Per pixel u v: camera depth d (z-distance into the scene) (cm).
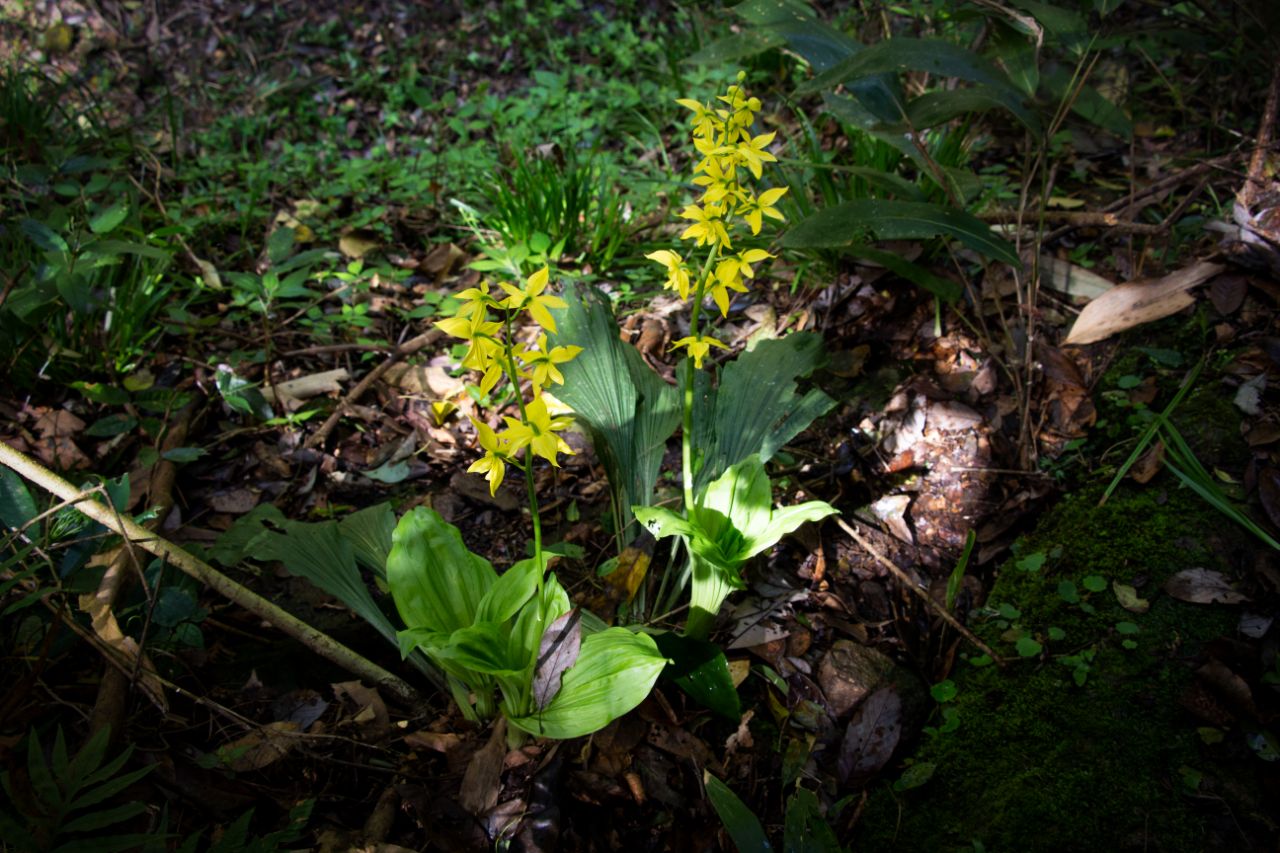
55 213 305
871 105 276
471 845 203
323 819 207
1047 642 240
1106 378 294
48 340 316
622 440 262
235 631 249
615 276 377
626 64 506
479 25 550
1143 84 401
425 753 223
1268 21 303
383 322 368
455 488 301
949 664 247
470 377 336
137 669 206
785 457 300
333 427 318
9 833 163
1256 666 217
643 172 432
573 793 213
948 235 260
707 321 349
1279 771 201
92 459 294
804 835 196
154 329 335
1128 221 332
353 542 248
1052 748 219
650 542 270
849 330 332
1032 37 262
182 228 359
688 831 210
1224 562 239
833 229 265
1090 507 265
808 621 258
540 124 466
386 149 473
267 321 333
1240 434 260
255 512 250
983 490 283
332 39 540
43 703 212
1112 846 199
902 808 219
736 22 489
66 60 516
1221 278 294
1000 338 314
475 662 186
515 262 352
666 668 230
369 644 252
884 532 279
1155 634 231
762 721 235
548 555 203
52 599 220
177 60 526
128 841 168
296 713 228
